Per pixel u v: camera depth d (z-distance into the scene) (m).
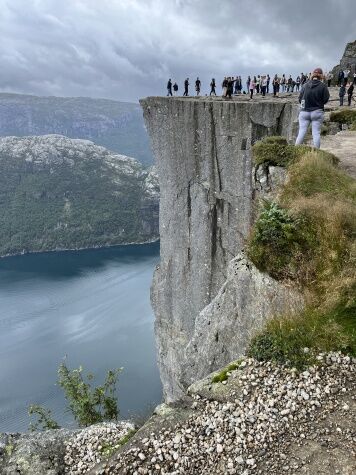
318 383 8.40
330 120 24.52
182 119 33.19
